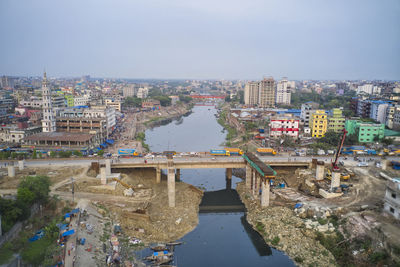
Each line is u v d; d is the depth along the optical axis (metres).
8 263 60.34
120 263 72.75
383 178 117.56
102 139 199.88
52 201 93.50
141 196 111.94
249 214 108.00
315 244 83.44
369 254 74.25
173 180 106.44
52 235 75.31
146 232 91.25
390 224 81.50
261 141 199.75
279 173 139.25
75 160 139.75
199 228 99.38
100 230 84.75
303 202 104.00
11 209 74.06
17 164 132.75
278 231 91.19
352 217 88.19
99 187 110.38
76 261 67.00
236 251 85.19
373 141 188.25
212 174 158.00
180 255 82.62
